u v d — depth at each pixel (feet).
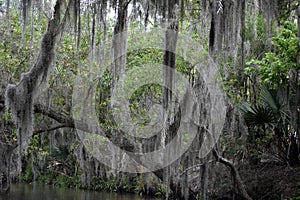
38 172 87.81
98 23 37.81
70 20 37.96
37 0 38.19
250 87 48.83
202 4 34.91
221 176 48.60
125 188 71.15
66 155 75.97
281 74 39.47
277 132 44.37
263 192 44.98
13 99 40.45
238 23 35.63
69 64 51.55
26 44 50.70
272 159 48.19
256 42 48.47
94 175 75.61
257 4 39.14
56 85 52.13
